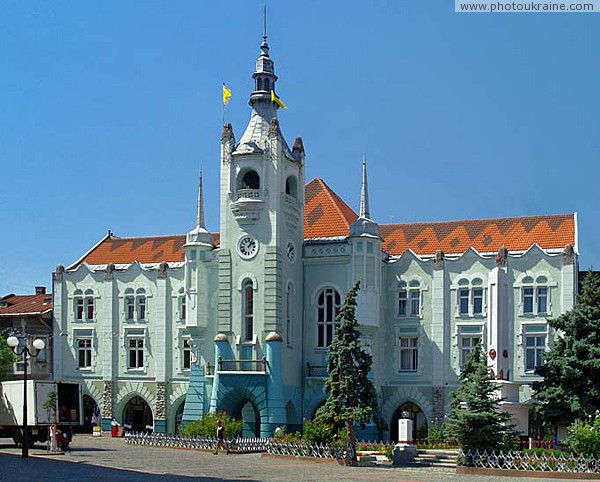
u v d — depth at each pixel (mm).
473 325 78562
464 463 52281
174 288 88062
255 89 81688
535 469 50000
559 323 63312
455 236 84062
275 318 76125
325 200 86250
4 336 90250
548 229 81188
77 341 91250
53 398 64438
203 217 83688
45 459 55031
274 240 77062
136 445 71062
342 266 80062
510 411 62531
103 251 96125
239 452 65500
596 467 48938
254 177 79875
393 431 79938
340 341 60188
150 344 88562
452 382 78562
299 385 79500
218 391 75688
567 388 61656
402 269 81188
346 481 45375
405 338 80688
